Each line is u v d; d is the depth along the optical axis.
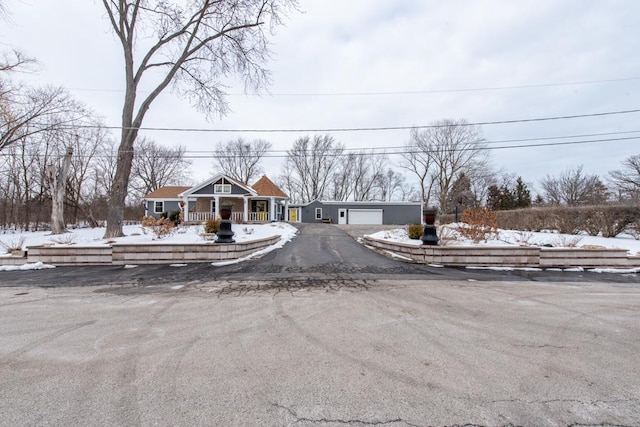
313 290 5.75
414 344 3.27
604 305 4.84
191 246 8.59
